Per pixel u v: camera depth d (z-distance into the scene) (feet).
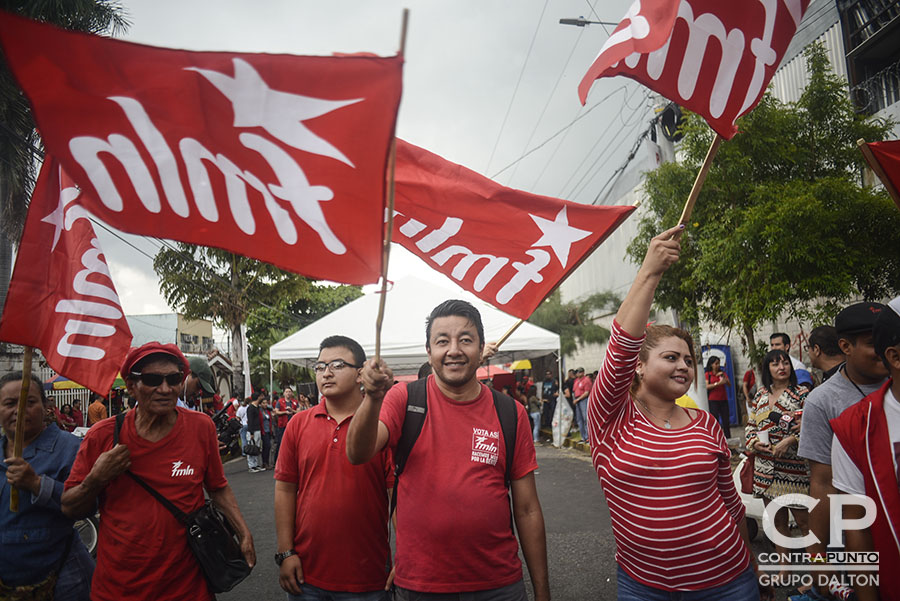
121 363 9.29
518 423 8.13
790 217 22.22
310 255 5.88
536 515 8.05
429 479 7.59
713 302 28.71
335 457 9.09
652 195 28.73
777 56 8.10
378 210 5.70
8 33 5.25
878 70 33.06
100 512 8.58
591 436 8.17
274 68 5.55
